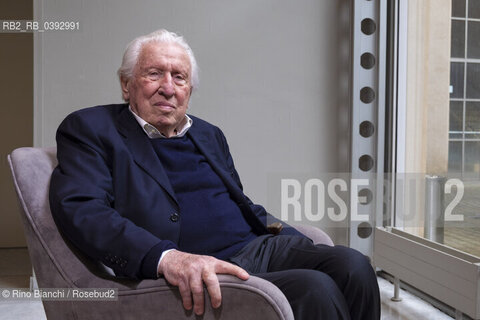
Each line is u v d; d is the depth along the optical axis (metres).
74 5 2.99
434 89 2.85
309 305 1.24
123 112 1.61
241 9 3.18
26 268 3.66
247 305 1.12
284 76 3.25
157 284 1.18
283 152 3.27
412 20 3.08
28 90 4.43
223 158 1.82
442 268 2.23
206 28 3.14
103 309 1.22
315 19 3.27
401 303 2.80
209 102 3.17
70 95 3.01
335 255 1.46
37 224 1.32
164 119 1.61
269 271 1.58
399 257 2.58
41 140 2.98
